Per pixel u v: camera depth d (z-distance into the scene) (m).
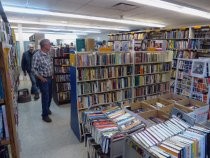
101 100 3.35
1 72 1.15
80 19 7.62
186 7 5.08
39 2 4.73
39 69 3.37
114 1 4.72
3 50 1.14
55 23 8.83
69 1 4.70
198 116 2.21
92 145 2.03
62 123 3.59
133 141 1.45
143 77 3.92
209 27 4.93
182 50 5.59
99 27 10.44
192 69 3.39
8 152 1.27
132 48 4.01
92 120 1.90
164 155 1.27
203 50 5.03
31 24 9.14
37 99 5.22
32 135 3.10
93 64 3.10
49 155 2.54
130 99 3.77
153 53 3.99
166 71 4.34
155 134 1.54
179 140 1.47
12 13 6.05
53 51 4.71
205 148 1.54
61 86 4.78
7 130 1.22
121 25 9.41
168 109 2.16
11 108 1.21
